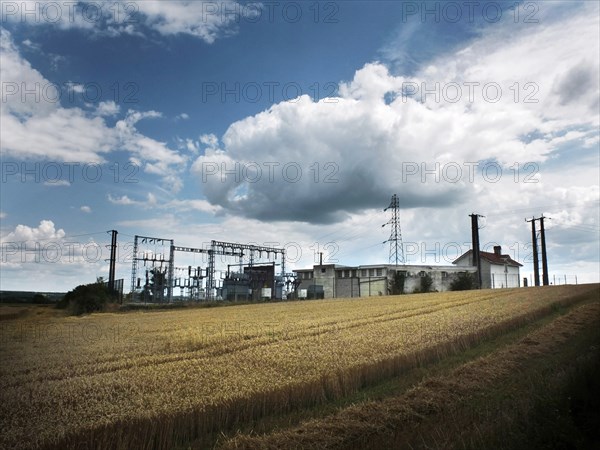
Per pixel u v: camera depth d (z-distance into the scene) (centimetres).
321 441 926
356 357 1583
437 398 1192
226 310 4856
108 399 1138
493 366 1530
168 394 1141
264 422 1069
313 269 9144
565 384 1094
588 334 2142
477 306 3588
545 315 3098
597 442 845
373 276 8344
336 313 3703
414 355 1634
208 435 986
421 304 4262
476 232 9256
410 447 851
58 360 1773
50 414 1014
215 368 1483
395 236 8469
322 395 1228
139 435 911
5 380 1441
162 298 7375
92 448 866
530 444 805
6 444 862
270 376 1323
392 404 1132
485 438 831
